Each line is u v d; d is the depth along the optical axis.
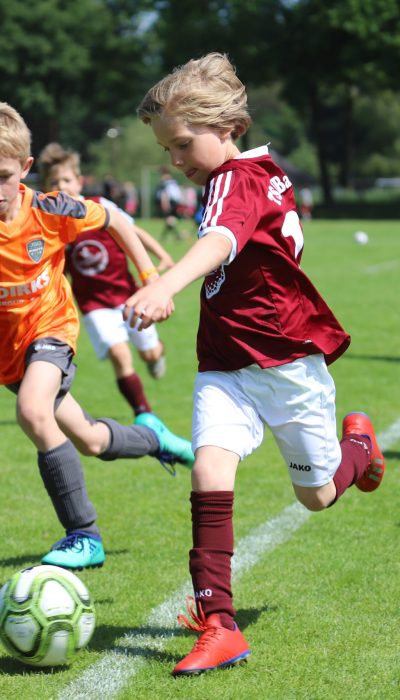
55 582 5.17
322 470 5.56
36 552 7.30
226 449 5.20
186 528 7.88
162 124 5.24
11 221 6.26
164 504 8.65
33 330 6.47
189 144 5.23
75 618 5.10
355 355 16.95
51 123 97.38
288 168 122.31
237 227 4.93
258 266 5.30
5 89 94.31
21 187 6.39
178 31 85.75
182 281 4.58
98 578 6.59
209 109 5.18
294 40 83.19
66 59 93.06
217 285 5.38
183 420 12.14
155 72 107.75
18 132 5.96
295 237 5.47
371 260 37.56
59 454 6.43
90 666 5.16
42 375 6.30
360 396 13.31
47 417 6.30
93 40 96.75
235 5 83.00
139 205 89.31
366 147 155.00
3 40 90.94
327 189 86.94
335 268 34.34
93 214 6.67
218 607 5.06
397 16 78.00
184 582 6.52
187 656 5.02
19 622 5.01
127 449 7.32
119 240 6.87
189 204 72.12
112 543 7.46
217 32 84.81
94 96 102.00
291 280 5.41
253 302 5.35
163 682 4.91
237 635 5.09
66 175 10.89
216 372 5.41
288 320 5.40
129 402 11.55
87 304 11.33
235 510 8.32
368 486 6.74
